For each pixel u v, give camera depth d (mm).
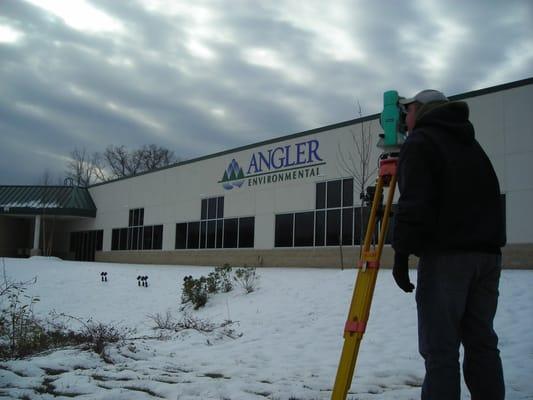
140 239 35219
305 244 23453
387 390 4711
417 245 2631
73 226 43250
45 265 28000
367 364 5895
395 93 3250
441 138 2820
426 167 2727
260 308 11812
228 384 4727
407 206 2646
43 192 41031
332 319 9828
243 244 26828
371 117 21234
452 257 2721
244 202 27094
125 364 5734
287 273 17594
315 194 23250
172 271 24062
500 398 2861
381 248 2963
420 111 3033
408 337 7766
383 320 9125
